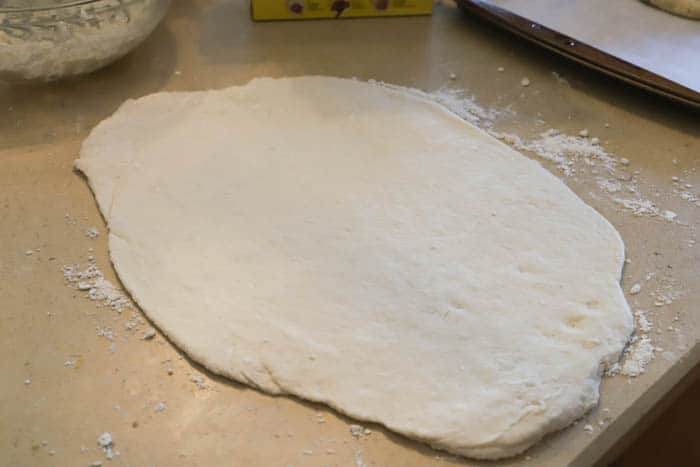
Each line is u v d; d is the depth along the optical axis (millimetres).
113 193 810
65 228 776
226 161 865
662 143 915
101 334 666
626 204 822
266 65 1043
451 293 699
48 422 594
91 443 579
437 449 582
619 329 669
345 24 1140
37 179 837
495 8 1093
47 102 954
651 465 1029
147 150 875
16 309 684
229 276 718
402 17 1161
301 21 1143
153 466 565
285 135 910
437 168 860
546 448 585
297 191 825
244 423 599
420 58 1065
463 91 1000
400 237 764
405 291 701
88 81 994
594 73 1040
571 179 857
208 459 570
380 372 628
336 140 904
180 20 1139
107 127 904
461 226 779
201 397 618
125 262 729
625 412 610
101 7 897
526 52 1086
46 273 722
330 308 686
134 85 994
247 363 634
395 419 591
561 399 598
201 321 670
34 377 627
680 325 685
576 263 737
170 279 713
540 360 635
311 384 619
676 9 1109
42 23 869
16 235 763
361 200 813
